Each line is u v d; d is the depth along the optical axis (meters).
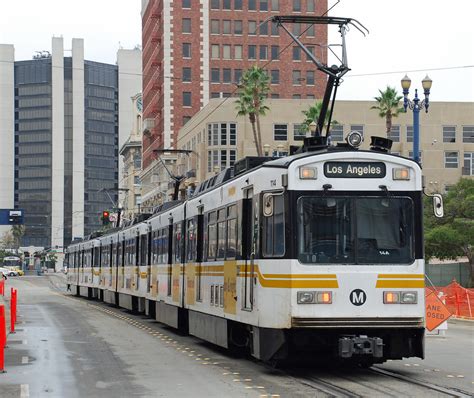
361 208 15.23
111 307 44.19
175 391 14.11
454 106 88.31
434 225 53.44
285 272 15.00
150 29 119.62
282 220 15.24
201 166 86.50
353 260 15.06
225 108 85.69
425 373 16.44
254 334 16.39
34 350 21.06
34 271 184.62
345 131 87.06
